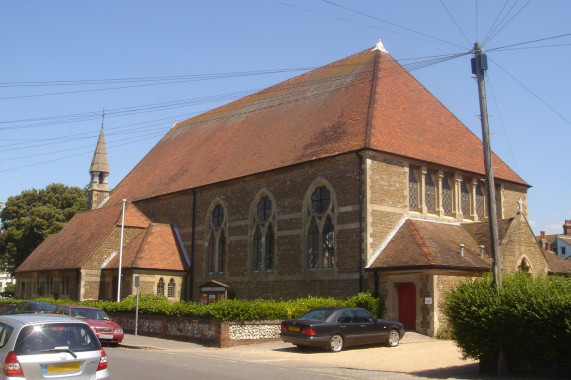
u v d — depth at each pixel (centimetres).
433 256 2623
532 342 1482
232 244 3672
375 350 2186
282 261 3288
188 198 4138
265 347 2348
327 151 3133
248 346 2395
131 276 3703
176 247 4053
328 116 3522
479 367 1656
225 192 3797
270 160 3553
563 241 8725
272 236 3412
